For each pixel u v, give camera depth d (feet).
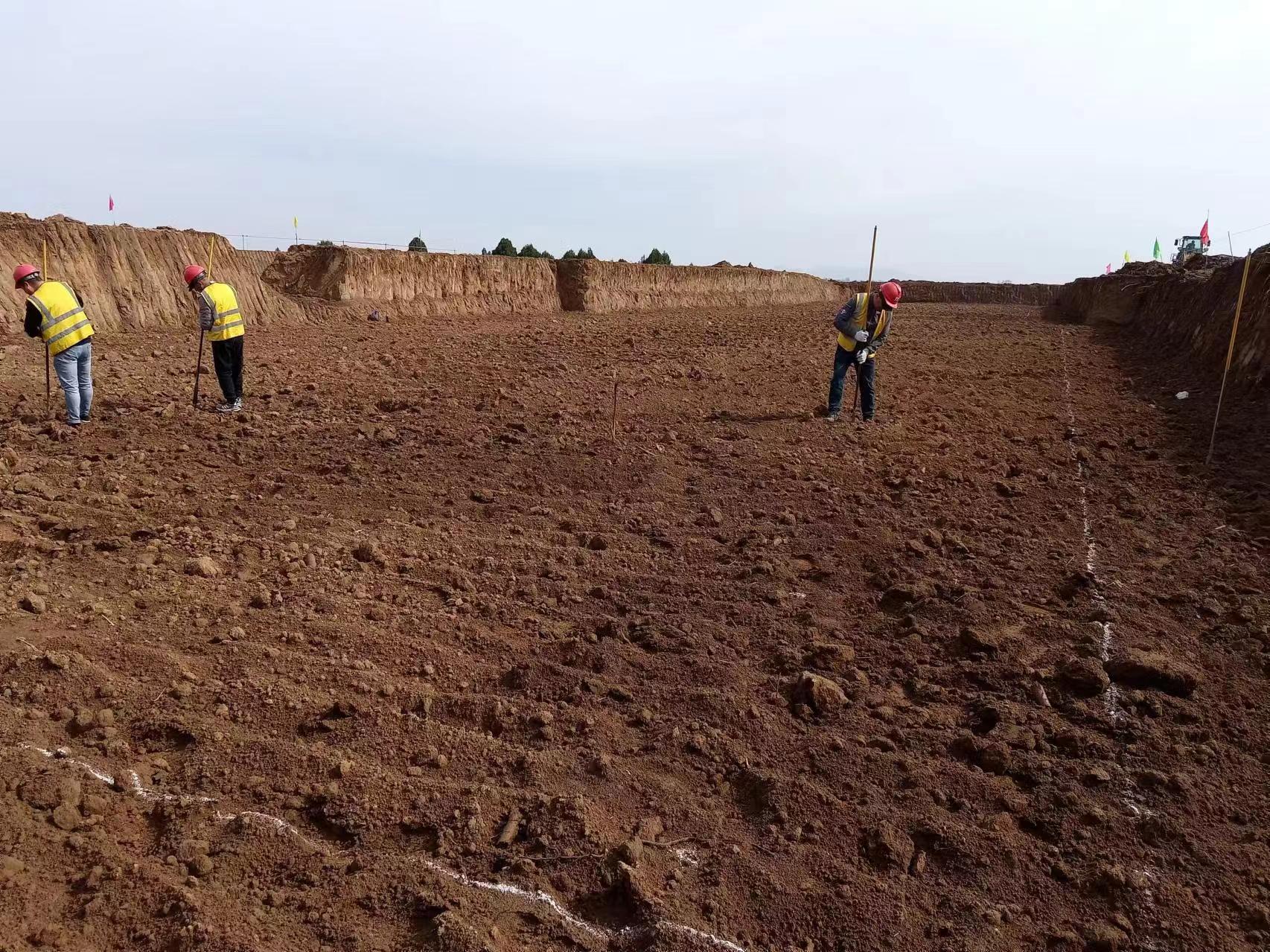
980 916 9.07
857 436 27.55
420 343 49.70
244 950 8.04
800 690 12.81
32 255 42.52
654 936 8.52
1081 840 10.11
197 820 9.76
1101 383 39.73
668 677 13.24
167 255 50.39
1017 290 178.91
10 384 30.42
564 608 15.39
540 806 10.27
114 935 8.23
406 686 12.55
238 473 21.89
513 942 8.46
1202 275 59.88
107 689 11.78
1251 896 9.36
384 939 8.39
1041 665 13.65
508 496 21.08
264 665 12.72
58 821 9.49
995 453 25.98
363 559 16.96
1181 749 11.66
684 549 18.20
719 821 10.30
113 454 22.93
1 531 16.65
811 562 17.67
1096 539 18.90
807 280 158.40
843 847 9.93
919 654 14.07
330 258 63.87
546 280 87.97
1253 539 18.65
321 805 10.05
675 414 30.35
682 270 111.24
